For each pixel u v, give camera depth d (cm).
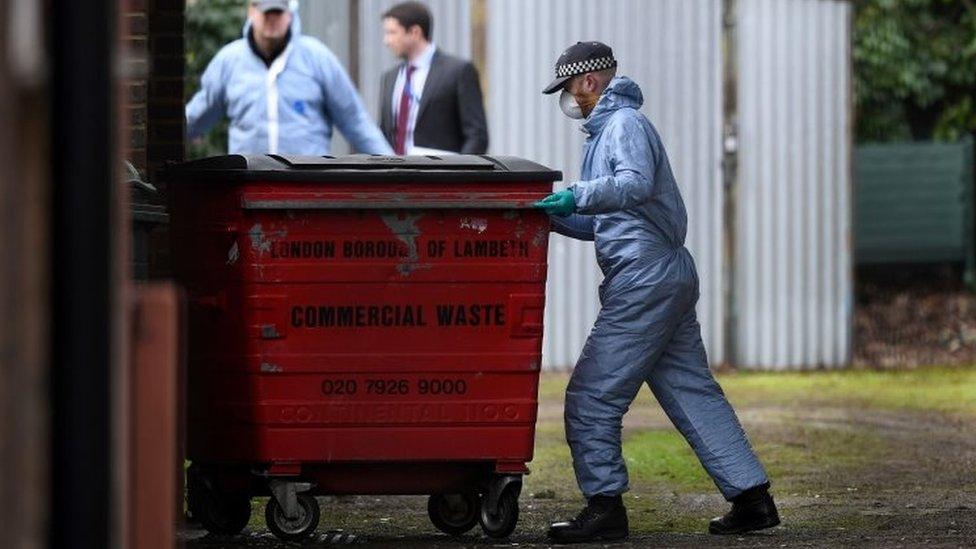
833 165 6712
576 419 2956
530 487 3769
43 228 1444
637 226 2950
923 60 8962
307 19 5959
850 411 5259
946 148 8806
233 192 2820
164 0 3631
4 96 1321
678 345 3023
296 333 2847
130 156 3200
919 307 8344
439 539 2997
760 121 6600
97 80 1517
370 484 2911
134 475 1872
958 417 5125
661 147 2966
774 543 2900
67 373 1504
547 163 6303
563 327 6344
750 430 4753
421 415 2869
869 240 8862
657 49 6456
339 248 2844
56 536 1503
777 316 6650
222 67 4138
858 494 3606
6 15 1327
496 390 2877
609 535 2939
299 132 4103
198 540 2984
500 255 2867
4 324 1317
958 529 3067
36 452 1396
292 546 2898
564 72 3002
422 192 2834
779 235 6644
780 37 6619
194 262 2891
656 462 4116
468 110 4494
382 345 2856
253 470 2894
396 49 4516
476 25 6266
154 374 1878
